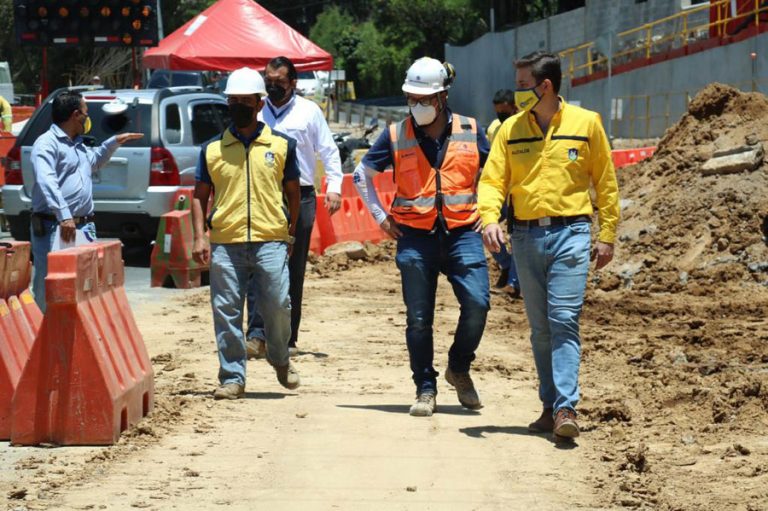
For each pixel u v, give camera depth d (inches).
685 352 1128.2
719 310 1375.5
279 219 901.2
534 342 801.6
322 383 986.1
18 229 1761.8
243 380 912.9
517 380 1014.4
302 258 1079.6
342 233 1936.5
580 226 765.9
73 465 705.0
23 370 755.4
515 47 6732.3
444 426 825.5
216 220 896.9
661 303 1433.3
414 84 818.8
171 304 1435.8
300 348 1154.7
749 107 1851.6
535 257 770.8
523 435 801.6
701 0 5216.5
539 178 763.4
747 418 836.6
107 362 759.1
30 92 5413.4
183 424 815.7
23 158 1743.4
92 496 639.8
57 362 745.0
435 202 832.9
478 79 7170.3
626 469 711.7
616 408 852.0
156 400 880.9
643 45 4982.8
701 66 4431.6
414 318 849.5
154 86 3575.3
